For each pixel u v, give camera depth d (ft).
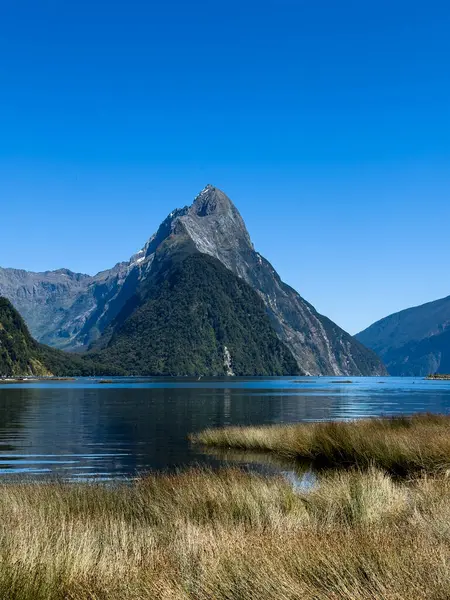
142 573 19.20
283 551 19.52
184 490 37.06
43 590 18.07
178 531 26.81
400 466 56.34
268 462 68.95
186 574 18.81
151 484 40.55
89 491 38.24
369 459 59.72
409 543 20.16
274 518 29.55
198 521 30.76
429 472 51.21
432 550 18.62
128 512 33.24
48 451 83.30
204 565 18.99
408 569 17.02
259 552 19.66
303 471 60.49
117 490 39.55
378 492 34.96
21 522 27.86
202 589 17.35
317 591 16.02
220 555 19.77
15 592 17.89
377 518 29.53
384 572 16.97
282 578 16.74
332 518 29.66
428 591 15.42
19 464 70.54
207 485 37.70
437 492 34.37
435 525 24.80
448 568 16.57
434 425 74.54
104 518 30.71
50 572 19.35
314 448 70.13
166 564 20.39
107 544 24.08
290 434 80.07
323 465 65.21
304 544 20.43
